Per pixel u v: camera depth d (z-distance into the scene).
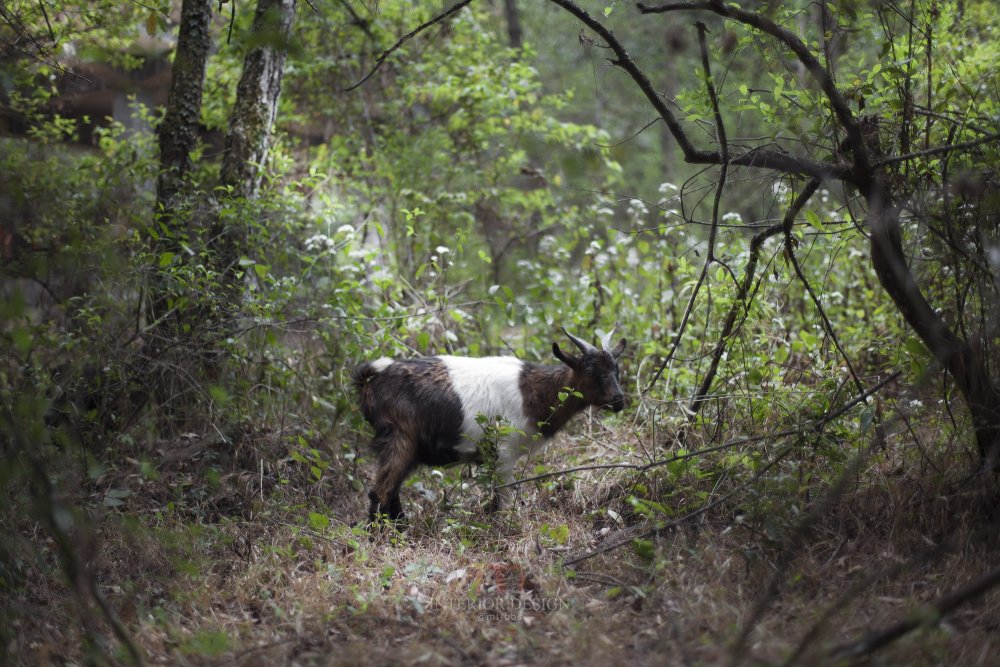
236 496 10.78
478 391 10.90
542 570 8.99
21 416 7.31
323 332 13.12
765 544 8.94
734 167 10.58
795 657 5.93
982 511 9.01
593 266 15.48
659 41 15.38
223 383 11.91
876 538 9.05
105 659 7.18
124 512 9.95
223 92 18.02
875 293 13.90
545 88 27.72
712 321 13.62
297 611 8.20
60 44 11.37
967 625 7.46
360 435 12.48
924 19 9.24
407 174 18.05
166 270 11.60
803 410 10.63
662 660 7.03
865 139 9.12
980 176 8.56
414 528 10.41
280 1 13.35
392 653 7.37
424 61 19.16
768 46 9.28
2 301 7.86
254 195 13.70
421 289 16.14
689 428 11.49
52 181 11.39
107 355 11.34
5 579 8.10
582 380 11.14
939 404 10.50
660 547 9.17
